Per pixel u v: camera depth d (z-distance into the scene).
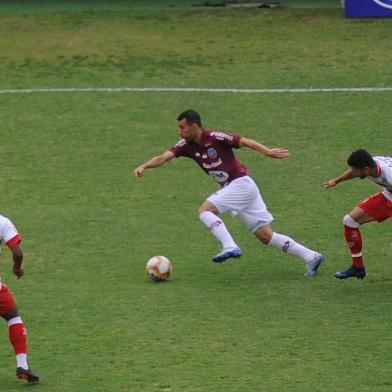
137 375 30.78
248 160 56.22
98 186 52.56
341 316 35.38
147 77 69.44
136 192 51.62
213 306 36.72
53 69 71.19
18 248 30.50
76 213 48.75
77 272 41.00
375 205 37.31
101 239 45.16
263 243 40.44
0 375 31.17
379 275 39.78
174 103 64.94
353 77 68.19
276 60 71.56
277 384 29.88
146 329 34.59
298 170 54.56
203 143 38.72
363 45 73.44
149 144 58.72
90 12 82.81
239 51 73.31
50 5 85.69
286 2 84.69
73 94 66.75
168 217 48.03
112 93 66.81
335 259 41.94
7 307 29.81
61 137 60.00
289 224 46.72
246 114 62.91
